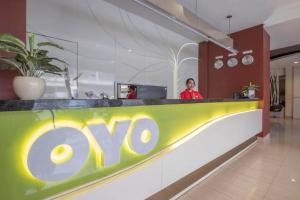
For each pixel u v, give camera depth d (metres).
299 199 2.25
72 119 1.37
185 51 7.03
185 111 2.42
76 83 4.18
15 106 1.09
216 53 6.23
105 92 4.73
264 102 5.44
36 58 1.47
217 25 5.45
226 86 6.00
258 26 5.43
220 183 2.65
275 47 7.83
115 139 1.61
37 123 1.21
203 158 2.64
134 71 5.44
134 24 5.04
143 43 5.62
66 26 4.02
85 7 4.12
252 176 2.88
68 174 1.33
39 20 3.66
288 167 3.24
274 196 2.32
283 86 11.84
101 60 4.65
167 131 2.14
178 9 3.06
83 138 1.42
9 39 1.35
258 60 5.41
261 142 5.11
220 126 3.09
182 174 2.26
